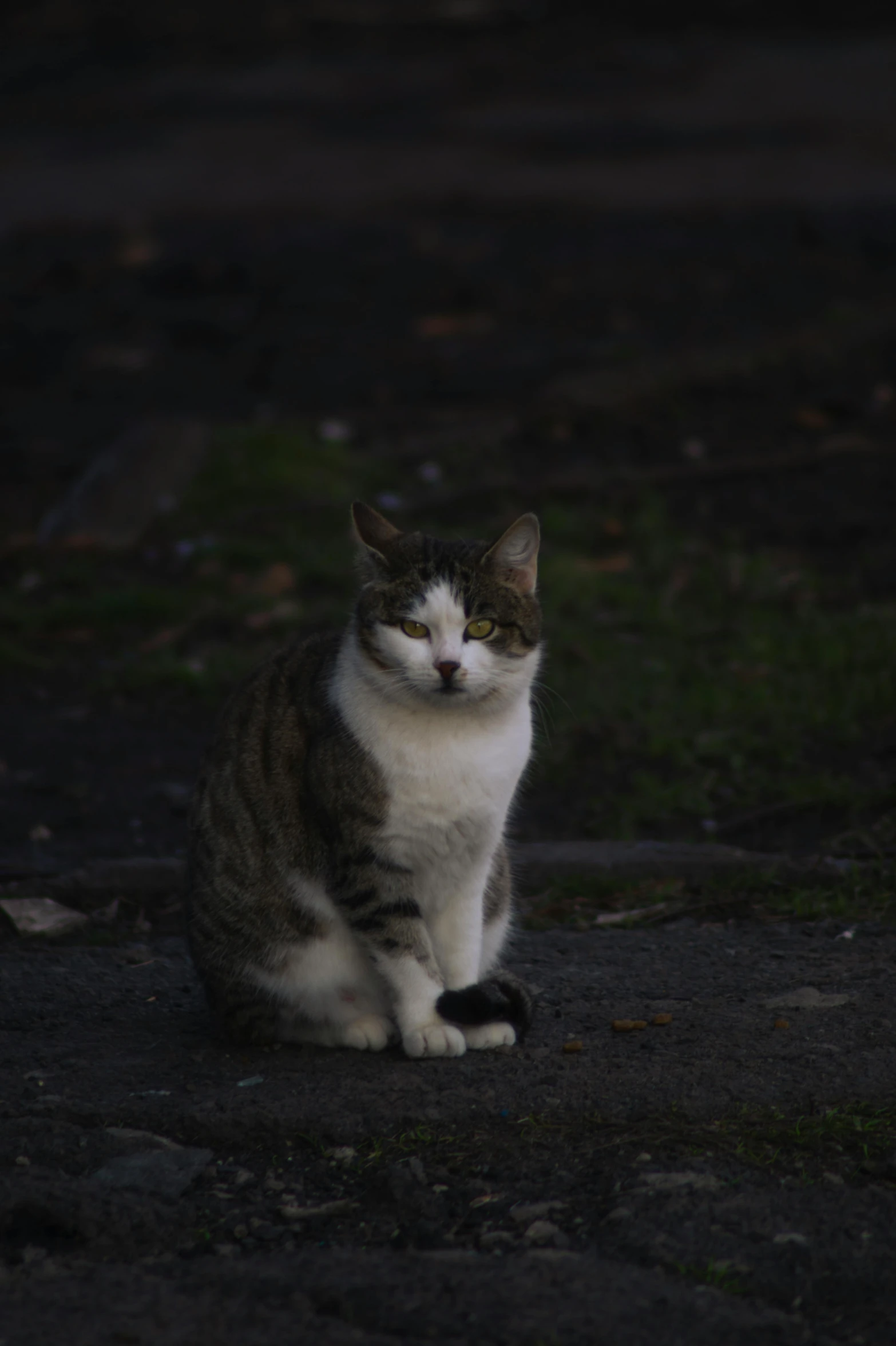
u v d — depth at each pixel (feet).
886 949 20.67
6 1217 14.19
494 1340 12.10
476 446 47.67
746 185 88.38
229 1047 18.39
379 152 105.81
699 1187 14.35
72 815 28.09
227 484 44.70
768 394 50.70
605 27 149.59
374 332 63.98
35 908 23.75
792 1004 18.53
